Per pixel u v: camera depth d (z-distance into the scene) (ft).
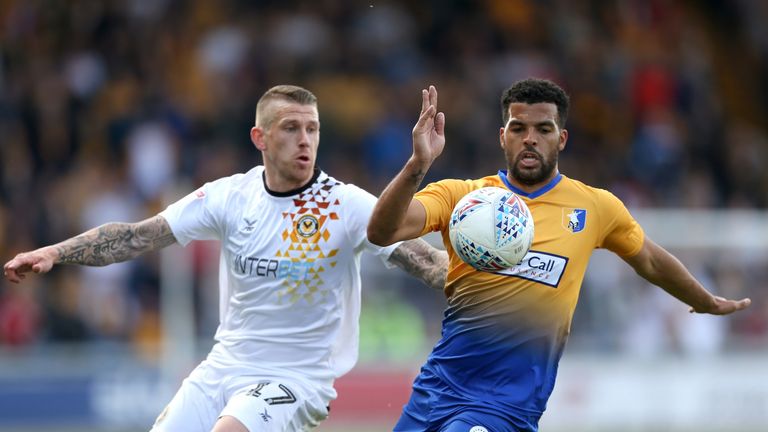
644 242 81.30
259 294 86.94
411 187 72.38
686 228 193.67
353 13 246.68
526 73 246.47
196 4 243.40
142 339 190.08
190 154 216.95
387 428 176.96
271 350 86.84
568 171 236.02
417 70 242.78
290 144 86.43
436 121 73.05
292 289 86.38
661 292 188.85
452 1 253.03
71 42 232.53
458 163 228.43
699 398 188.55
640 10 272.31
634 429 187.21
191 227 88.94
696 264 193.26
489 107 240.94
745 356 190.70
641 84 254.68
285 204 87.20
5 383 175.73
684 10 293.23
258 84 232.94
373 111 232.94
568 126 244.01
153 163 213.05
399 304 178.60
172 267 182.91
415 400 80.69
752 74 294.46
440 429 78.69
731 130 272.31
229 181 89.61
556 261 78.02
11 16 236.43
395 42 245.24
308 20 242.17
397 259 86.43
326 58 239.91
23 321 185.06
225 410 84.02
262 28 241.14
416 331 178.70
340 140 227.20
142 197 211.41
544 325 78.07
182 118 222.07
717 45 294.25
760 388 190.29
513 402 77.71
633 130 248.73
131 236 87.71
